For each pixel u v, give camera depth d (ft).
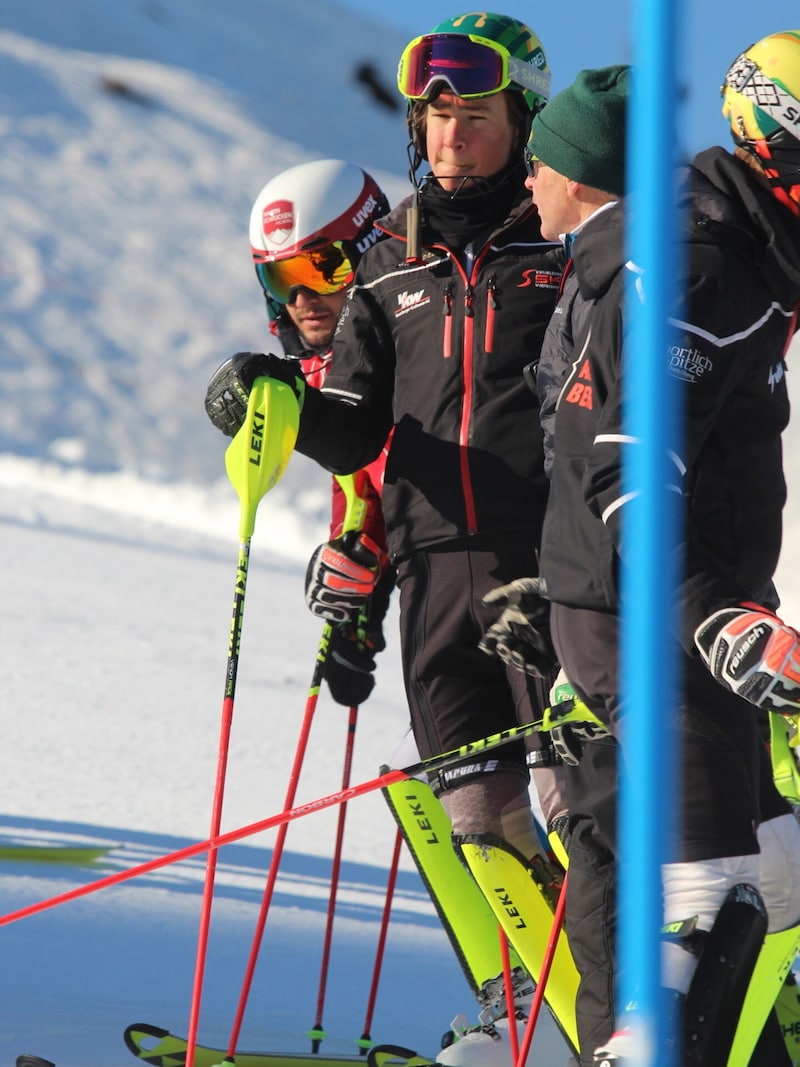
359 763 74.43
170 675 92.43
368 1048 35.50
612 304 24.73
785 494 25.77
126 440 348.59
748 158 25.49
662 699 14.71
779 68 24.89
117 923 43.68
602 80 28.04
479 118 33.42
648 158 14.02
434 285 33.88
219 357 404.57
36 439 338.75
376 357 35.37
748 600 23.34
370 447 35.24
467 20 33.55
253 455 31.65
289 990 40.01
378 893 53.01
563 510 25.57
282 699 90.22
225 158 563.48
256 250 41.75
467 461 32.81
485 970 33.86
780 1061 26.94
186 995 37.73
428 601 33.35
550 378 28.71
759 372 24.73
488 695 33.24
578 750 26.58
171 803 61.52
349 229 40.83
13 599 112.57
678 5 13.61
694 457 23.68
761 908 23.99
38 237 444.96
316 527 187.42
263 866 54.19
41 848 50.24
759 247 24.53
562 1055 32.99
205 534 181.06
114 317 412.57
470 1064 32.68
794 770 27.96
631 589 15.01
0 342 383.04
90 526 168.96
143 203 494.18
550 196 28.76
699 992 23.02
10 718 74.84
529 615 29.76
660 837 14.67
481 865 31.42
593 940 26.20
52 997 35.73
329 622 37.27
